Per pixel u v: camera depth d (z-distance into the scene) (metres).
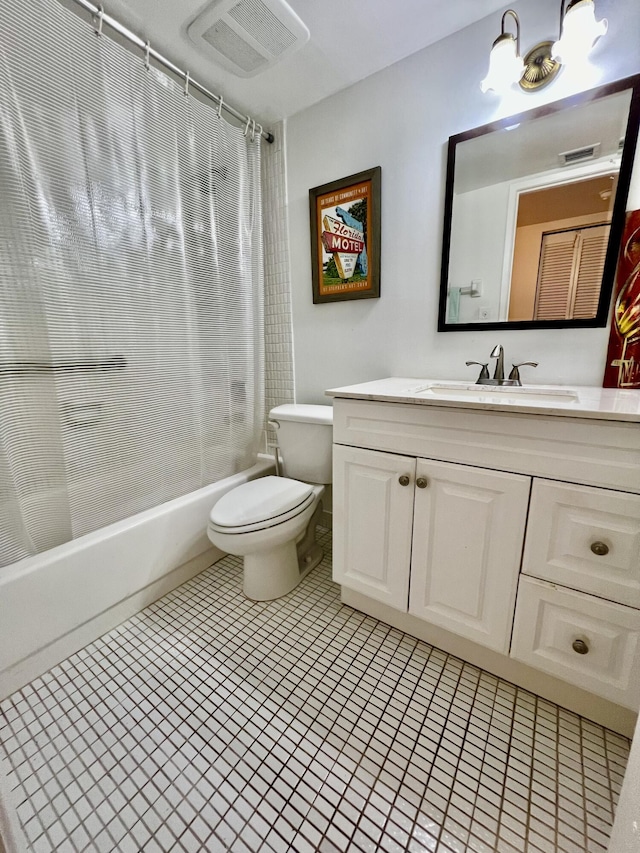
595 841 0.75
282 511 1.36
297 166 1.76
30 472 1.15
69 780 0.88
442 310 1.48
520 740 0.95
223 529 1.31
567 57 1.09
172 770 0.90
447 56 1.34
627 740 0.94
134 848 0.76
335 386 1.84
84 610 1.25
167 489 1.56
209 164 1.57
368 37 1.32
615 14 1.08
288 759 0.92
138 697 1.09
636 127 1.09
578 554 0.90
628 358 1.19
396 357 1.65
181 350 1.55
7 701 1.08
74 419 1.24
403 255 1.55
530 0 1.18
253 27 1.26
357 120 1.56
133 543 1.38
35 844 0.76
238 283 1.77
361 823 0.79
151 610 1.44
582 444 0.86
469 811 0.81
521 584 0.98
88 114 1.17
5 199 1.02
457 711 1.03
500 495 0.98
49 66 1.07
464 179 1.37
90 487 1.30
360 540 1.27
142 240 1.36
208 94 1.52
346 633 1.31
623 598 0.86
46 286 1.12
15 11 0.99
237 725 1.00
